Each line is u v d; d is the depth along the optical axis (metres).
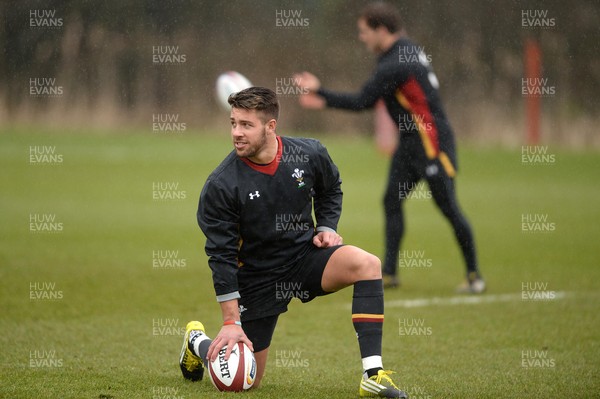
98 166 55.19
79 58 71.06
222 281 14.31
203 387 14.97
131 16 71.75
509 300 25.11
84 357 17.61
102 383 15.15
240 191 14.30
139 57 71.94
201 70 72.50
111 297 24.34
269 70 71.69
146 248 32.62
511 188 51.50
